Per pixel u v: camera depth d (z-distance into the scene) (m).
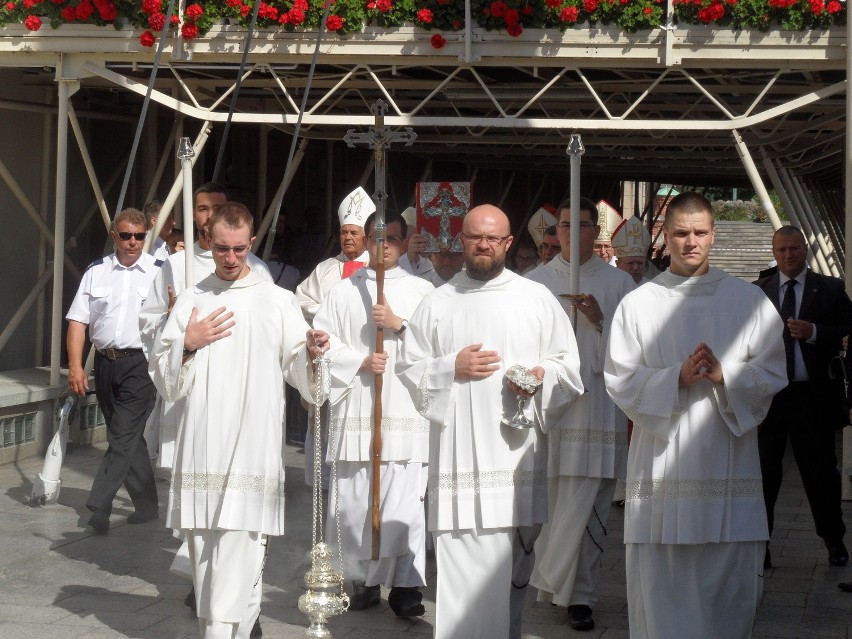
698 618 4.70
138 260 7.71
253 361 5.09
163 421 6.07
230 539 5.02
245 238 5.15
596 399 6.02
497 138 14.89
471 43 9.52
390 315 5.98
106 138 13.28
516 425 4.92
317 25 9.53
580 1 9.41
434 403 4.96
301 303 7.86
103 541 7.34
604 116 13.70
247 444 5.05
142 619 5.76
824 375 6.88
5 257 11.62
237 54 9.67
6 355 11.68
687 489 4.70
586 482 5.96
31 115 11.99
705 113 13.62
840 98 12.09
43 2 9.78
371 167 16.45
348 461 6.20
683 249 4.81
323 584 4.80
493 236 5.07
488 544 4.96
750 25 9.30
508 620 4.98
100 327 7.65
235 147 15.19
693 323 4.81
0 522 7.81
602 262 6.50
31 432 10.25
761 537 4.75
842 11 9.24
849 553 7.39
